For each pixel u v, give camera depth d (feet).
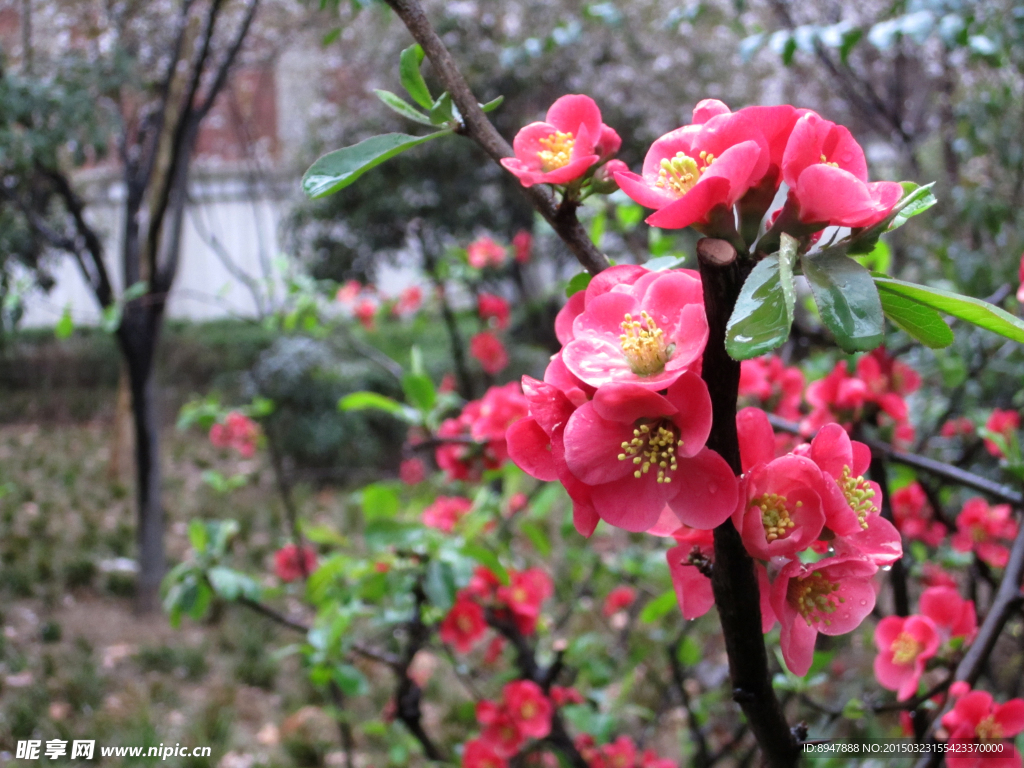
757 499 0.84
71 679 5.06
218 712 4.68
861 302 0.76
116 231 10.07
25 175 5.15
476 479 3.11
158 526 6.18
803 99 8.71
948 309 0.81
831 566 0.85
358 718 4.80
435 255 9.45
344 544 2.79
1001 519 2.09
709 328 0.82
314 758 4.44
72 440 10.19
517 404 2.83
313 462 9.29
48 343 12.13
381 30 9.17
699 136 0.85
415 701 2.80
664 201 0.82
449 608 2.21
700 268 0.81
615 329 0.88
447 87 1.06
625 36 8.87
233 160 12.82
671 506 0.82
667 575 3.11
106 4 5.76
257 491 8.73
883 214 0.81
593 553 4.20
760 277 0.77
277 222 10.92
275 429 9.19
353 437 9.30
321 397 9.17
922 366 3.35
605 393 0.80
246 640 5.68
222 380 11.31
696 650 3.15
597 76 9.11
